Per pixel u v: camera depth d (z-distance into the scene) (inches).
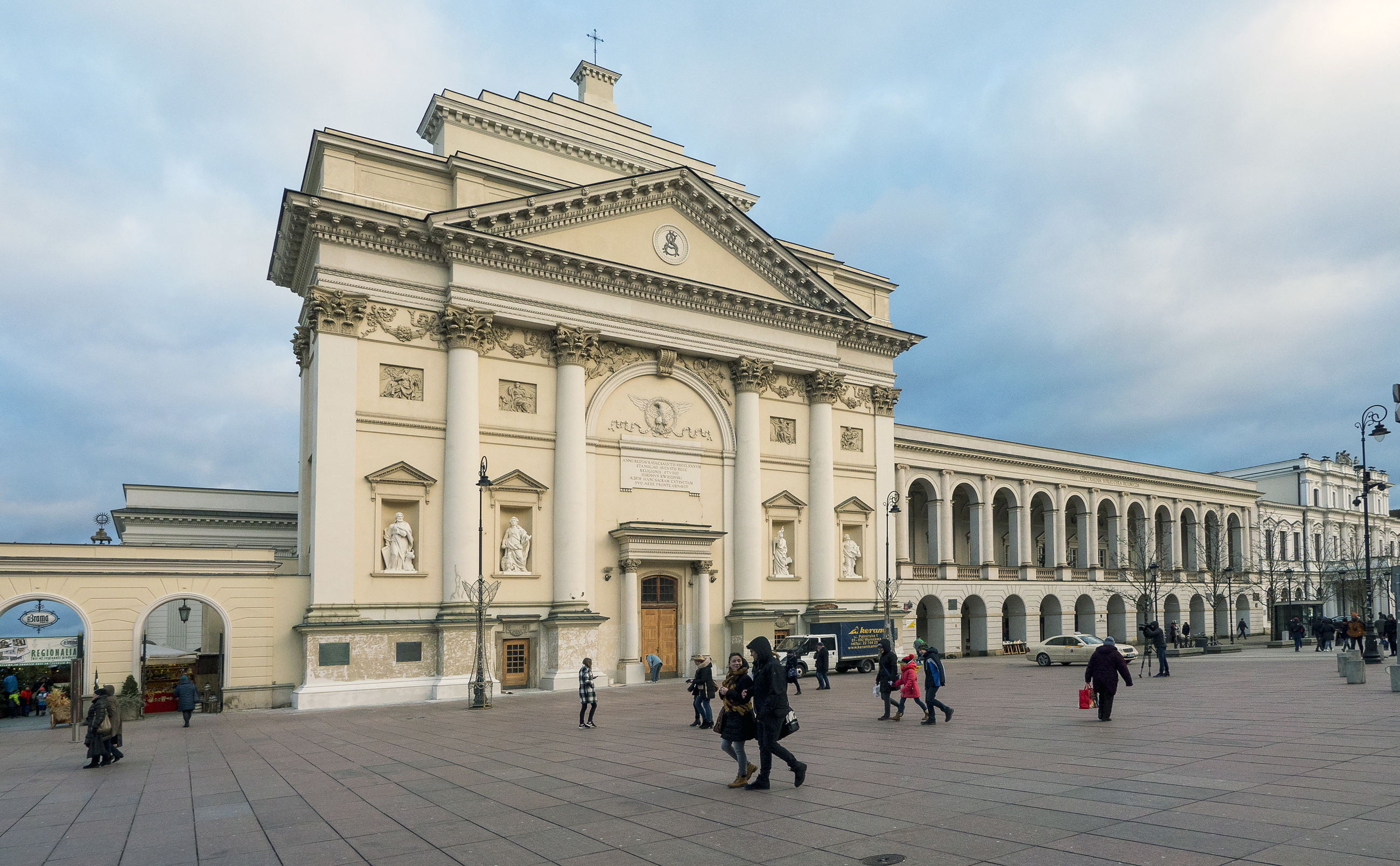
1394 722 748.0
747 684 571.5
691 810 502.3
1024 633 2615.7
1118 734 740.0
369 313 1466.5
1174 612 3088.1
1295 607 2940.5
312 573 1370.6
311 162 1576.0
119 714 802.8
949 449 2524.6
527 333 1610.5
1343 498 4128.9
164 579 1304.1
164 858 442.0
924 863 377.7
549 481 1594.5
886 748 722.2
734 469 1817.2
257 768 737.6
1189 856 365.7
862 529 2005.4
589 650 1533.0
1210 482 3302.2
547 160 1844.2
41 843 486.0
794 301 1923.0
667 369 1744.6
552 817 498.0
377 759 762.2
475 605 1446.9
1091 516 2886.3
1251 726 756.6
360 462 1430.9
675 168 1745.8
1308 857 355.9
